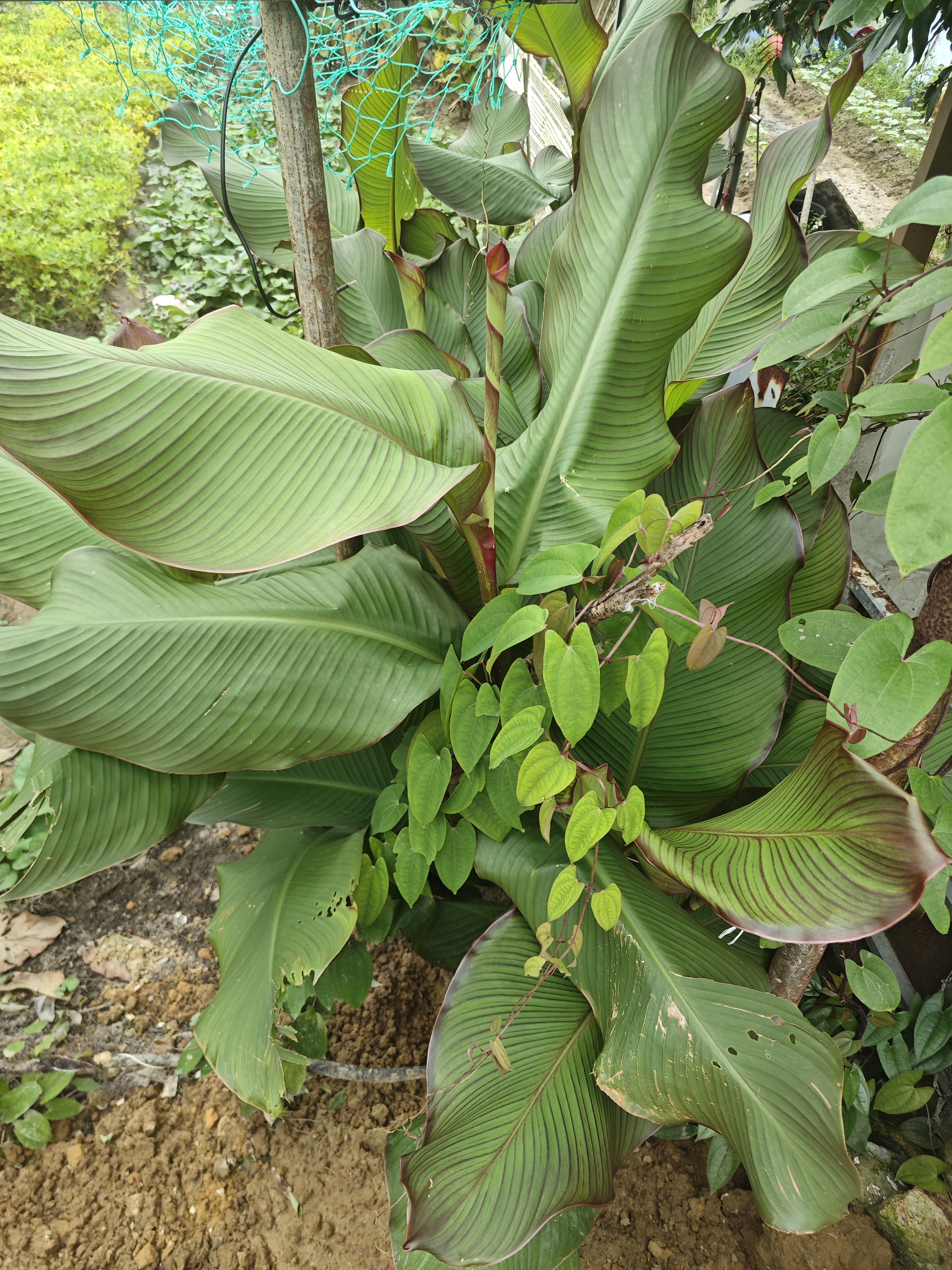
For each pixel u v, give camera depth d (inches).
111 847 70.3
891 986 68.6
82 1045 97.1
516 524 77.6
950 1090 80.0
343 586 76.7
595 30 93.7
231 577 81.8
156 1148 89.6
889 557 122.6
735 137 135.9
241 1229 84.1
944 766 61.9
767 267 88.9
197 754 67.0
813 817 57.9
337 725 70.5
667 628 56.4
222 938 83.0
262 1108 66.1
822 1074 58.7
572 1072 67.2
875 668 45.3
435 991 103.0
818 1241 76.9
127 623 66.7
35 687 63.0
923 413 81.3
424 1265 68.3
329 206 126.9
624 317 74.2
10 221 222.7
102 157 259.1
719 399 80.5
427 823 68.6
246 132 217.8
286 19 62.1
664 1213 82.4
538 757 55.9
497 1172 60.8
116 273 229.8
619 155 74.4
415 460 57.9
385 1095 94.5
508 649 80.4
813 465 52.7
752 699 80.0
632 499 54.2
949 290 45.7
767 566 79.0
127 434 51.4
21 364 49.8
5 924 106.3
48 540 82.8
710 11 179.5
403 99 102.7
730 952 69.0
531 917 73.0
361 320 112.5
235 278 223.3
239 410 54.9
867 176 220.5
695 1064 60.6
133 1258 81.9
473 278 117.3
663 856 64.8
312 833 92.6
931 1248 73.2
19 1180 86.0
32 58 319.3
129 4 66.8
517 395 102.9
